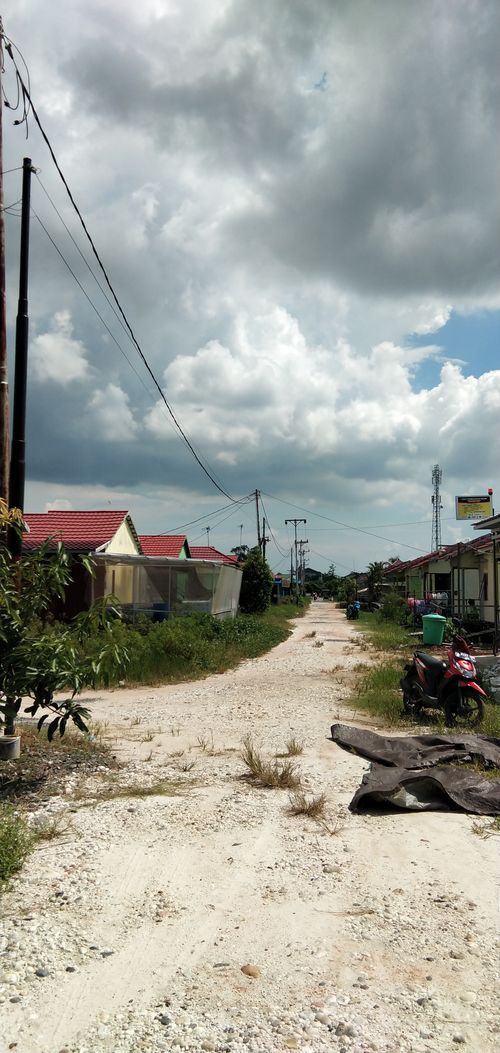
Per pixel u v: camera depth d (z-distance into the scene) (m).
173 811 6.10
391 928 4.06
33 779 6.96
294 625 38.59
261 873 4.84
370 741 8.54
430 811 6.18
